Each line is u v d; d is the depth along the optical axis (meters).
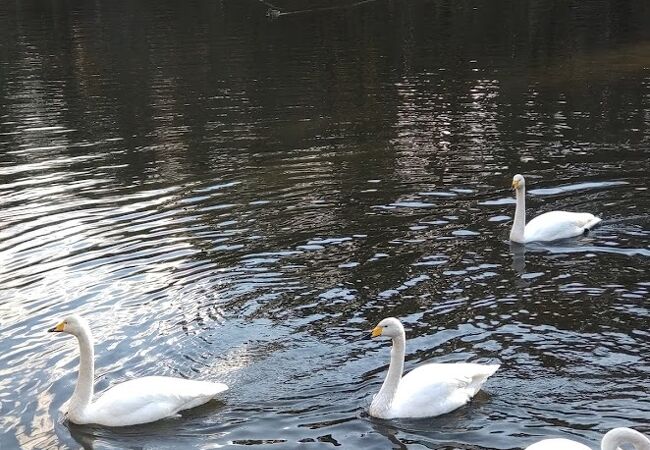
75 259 13.17
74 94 26.12
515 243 13.32
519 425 8.53
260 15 40.41
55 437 8.76
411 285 11.82
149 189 16.70
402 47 31.69
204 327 10.86
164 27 38.03
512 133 19.92
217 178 17.33
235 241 13.73
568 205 14.99
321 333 10.57
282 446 8.38
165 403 9.04
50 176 17.83
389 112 22.47
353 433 8.55
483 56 29.59
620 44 30.88
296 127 21.34
